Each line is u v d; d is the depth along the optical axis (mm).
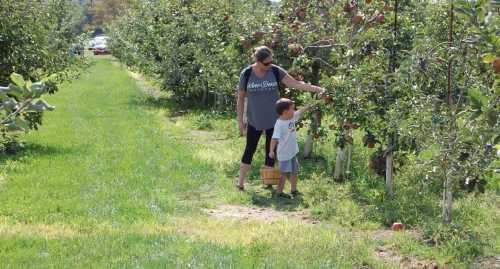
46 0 19859
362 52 10367
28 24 12828
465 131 7328
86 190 10016
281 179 10078
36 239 7879
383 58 9703
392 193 9805
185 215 9125
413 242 8102
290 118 9961
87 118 17547
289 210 9516
